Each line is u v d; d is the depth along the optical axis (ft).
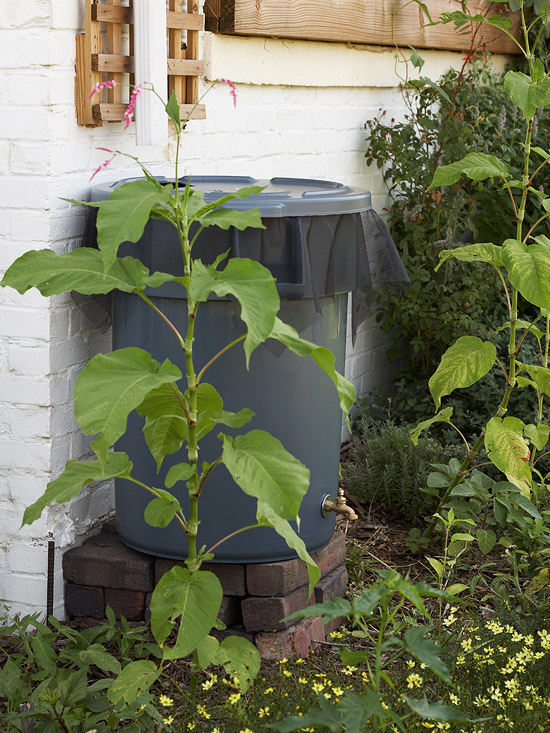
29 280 7.02
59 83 8.79
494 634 8.77
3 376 9.23
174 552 9.17
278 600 9.07
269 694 7.64
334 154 14.66
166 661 8.86
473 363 10.44
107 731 7.57
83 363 9.71
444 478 11.22
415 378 16.34
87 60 8.98
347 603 6.13
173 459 8.94
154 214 7.16
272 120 12.92
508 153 16.49
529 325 10.61
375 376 16.65
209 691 8.30
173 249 8.51
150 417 7.52
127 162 10.08
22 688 8.08
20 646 9.07
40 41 8.57
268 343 8.63
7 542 9.52
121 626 9.42
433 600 10.31
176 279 6.84
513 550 11.14
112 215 6.40
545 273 9.40
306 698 7.57
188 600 7.02
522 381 10.73
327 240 8.86
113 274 7.09
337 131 14.66
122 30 9.82
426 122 15.58
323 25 13.39
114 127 9.77
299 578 9.37
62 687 7.52
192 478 7.20
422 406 14.97
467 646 8.13
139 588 9.34
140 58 9.47
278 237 8.57
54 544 9.40
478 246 10.25
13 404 9.24
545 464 13.30
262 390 8.83
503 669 7.82
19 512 9.42
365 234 9.51
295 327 8.87
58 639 9.25
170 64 10.48
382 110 16.01
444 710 6.05
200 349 8.72
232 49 11.76
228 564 9.20
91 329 9.78
